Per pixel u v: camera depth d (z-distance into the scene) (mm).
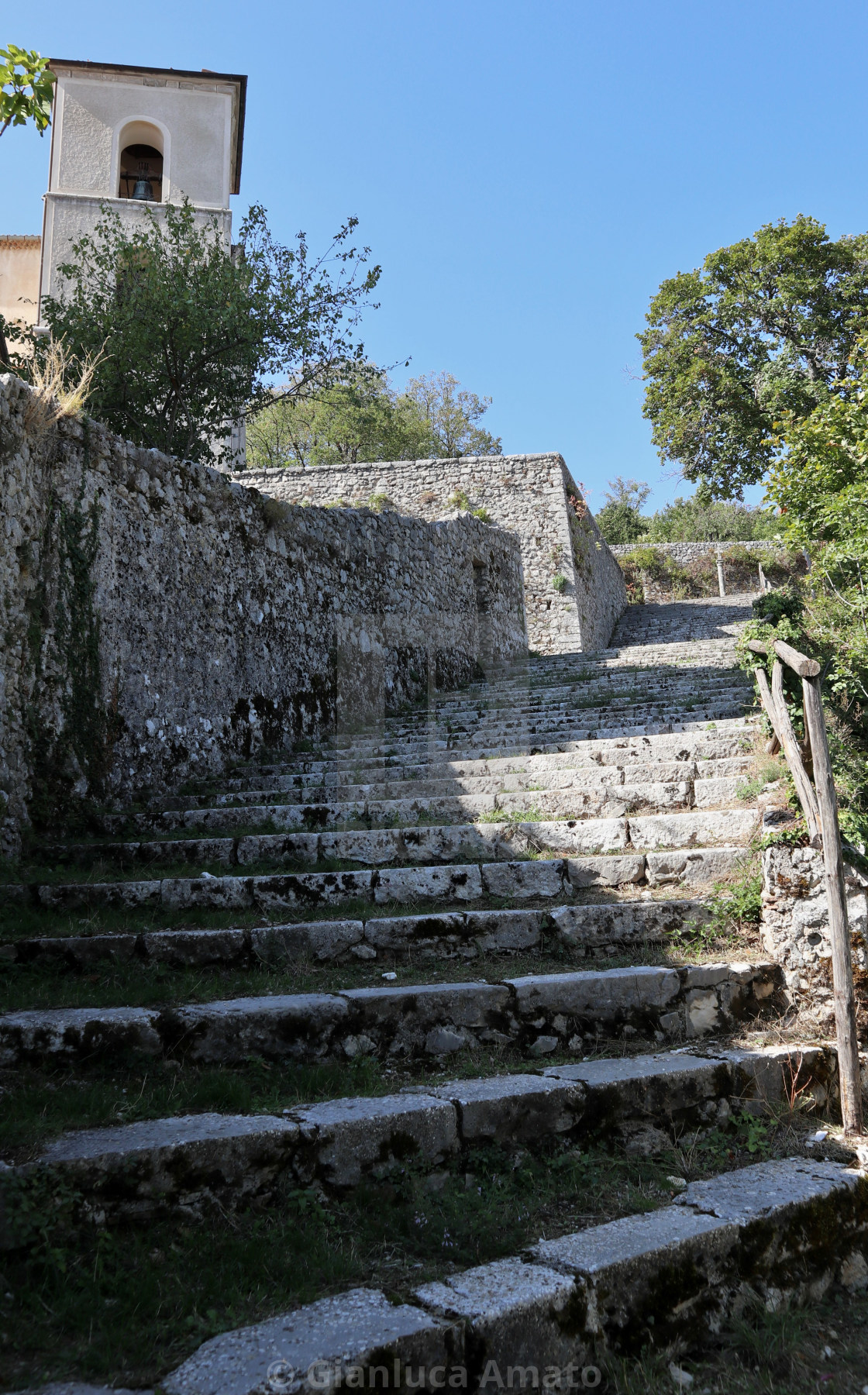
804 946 3922
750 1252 2635
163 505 7391
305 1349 1967
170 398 12070
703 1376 2344
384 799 5254
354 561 10586
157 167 20062
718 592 32062
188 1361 1951
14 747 5426
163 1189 2455
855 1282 2830
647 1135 3148
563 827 5113
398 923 4137
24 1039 3029
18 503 5652
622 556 32906
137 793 6582
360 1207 2645
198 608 7730
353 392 13852
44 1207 2295
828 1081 3561
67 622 6023
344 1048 3367
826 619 7707
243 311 11945
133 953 3857
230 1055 3211
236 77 19469
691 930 4270
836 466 8516
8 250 21438
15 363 10633
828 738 5078
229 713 7988
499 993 3600
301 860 5145
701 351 23375
